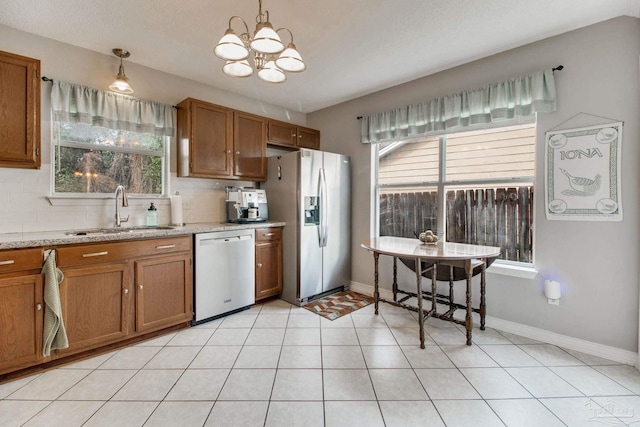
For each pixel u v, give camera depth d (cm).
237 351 233
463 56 277
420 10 211
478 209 295
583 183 230
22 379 193
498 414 164
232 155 336
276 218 364
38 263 198
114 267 229
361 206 386
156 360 219
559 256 242
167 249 258
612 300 221
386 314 310
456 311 300
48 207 249
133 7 209
